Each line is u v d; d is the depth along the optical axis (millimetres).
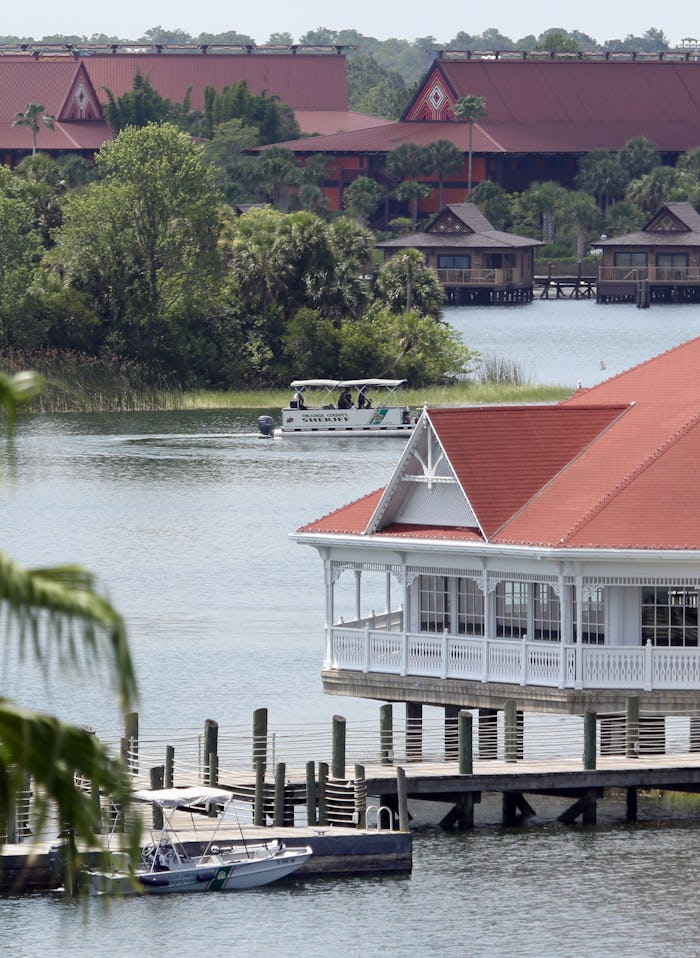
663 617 141000
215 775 135875
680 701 138000
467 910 119188
